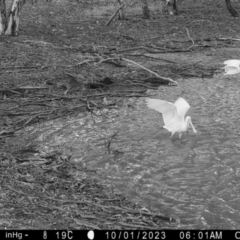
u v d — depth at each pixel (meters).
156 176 11.27
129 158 12.05
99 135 13.41
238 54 23.27
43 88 17.14
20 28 27.34
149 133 13.45
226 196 10.48
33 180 11.01
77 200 10.20
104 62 20.66
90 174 11.40
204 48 24.42
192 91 17.44
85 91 17.20
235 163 11.73
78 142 13.05
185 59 22.31
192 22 31.02
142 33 27.48
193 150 12.39
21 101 15.95
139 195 10.55
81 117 14.72
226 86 17.98
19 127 14.03
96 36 26.36
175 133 13.28
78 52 22.55
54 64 19.97
